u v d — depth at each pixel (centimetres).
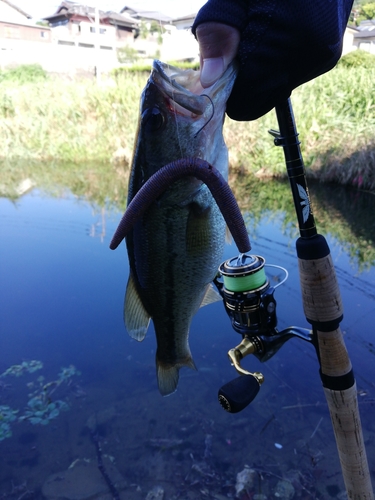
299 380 65
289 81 23
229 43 23
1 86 296
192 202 31
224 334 77
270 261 99
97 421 61
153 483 52
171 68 31
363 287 85
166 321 35
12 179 206
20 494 52
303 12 22
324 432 57
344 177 146
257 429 58
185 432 59
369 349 68
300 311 80
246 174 178
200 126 29
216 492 51
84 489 52
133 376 69
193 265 32
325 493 50
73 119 247
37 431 60
